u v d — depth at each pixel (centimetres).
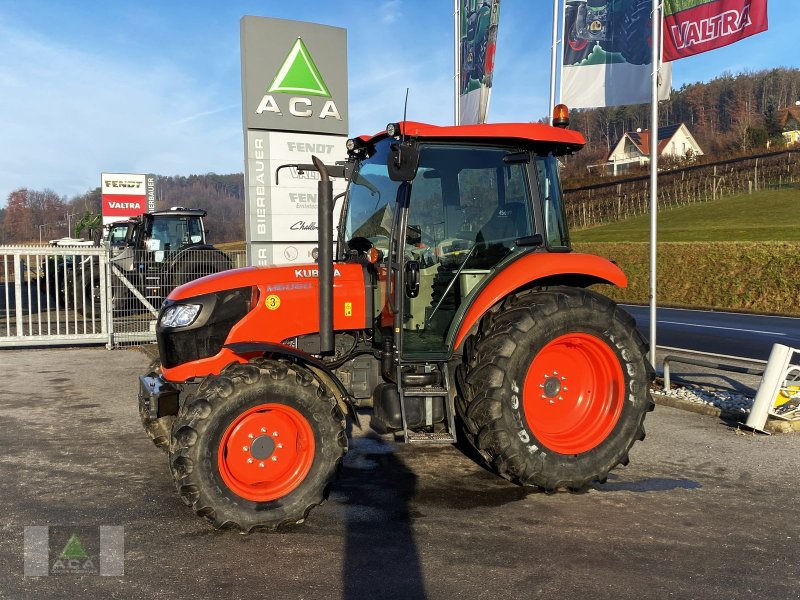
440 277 465
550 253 479
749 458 528
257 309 434
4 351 1088
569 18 851
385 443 571
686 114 7831
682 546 368
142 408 493
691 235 3338
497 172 474
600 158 6581
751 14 717
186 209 1736
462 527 394
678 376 849
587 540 375
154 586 320
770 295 1878
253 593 313
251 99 982
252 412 390
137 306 1162
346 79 1041
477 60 1016
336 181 618
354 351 471
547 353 474
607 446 461
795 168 4762
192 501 373
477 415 439
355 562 346
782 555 358
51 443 570
